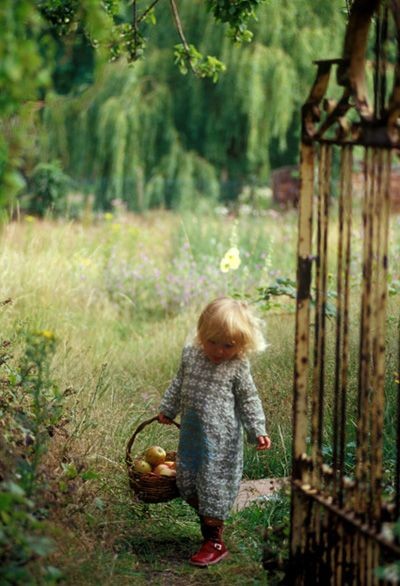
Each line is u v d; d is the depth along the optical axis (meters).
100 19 3.51
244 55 18.34
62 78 21.41
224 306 4.61
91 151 18.95
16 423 4.44
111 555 4.39
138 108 19.05
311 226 3.82
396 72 3.40
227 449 4.66
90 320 9.91
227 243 13.84
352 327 7.36
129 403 6.91
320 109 3.77
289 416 6.41
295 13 18.48
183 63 7.27
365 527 3.47
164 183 19.75
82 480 4.80
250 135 18.66
